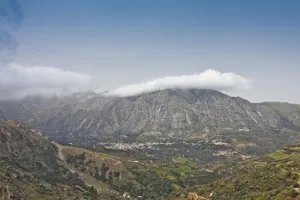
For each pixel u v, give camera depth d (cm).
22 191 14862
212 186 16438
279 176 13200
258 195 12506
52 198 15812
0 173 15675
